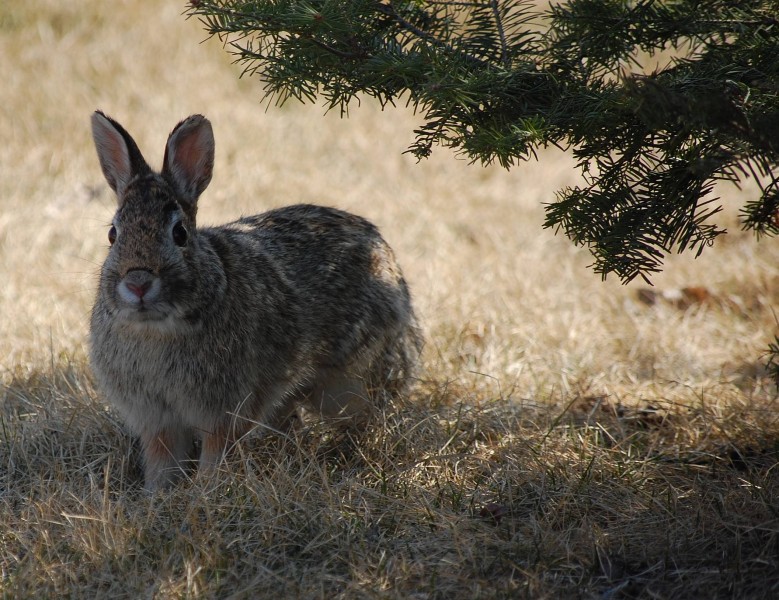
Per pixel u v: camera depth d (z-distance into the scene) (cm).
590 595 741
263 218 1107
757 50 829
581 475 925
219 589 752
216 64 2275
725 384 1184
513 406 1082
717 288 1530
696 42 908
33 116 1978
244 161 1912
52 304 1341
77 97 2055
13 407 1075
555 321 1376
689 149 802
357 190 1848
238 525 830
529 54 880
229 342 946
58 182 1770
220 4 845
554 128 827
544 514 858
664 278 1562
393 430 1020
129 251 870
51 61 2159
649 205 840
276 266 1029
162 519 852
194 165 975
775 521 804
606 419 1085
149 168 956
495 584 752
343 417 1079
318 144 2036
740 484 891
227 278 952
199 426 976
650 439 1030
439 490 899
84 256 1498
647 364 1275
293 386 1045
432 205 1822
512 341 1316
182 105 2089
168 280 873
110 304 887
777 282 1531
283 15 806
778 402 1109
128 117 2002
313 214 1127
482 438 1030
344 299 1078
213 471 915
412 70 802
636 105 722
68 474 960
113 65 2184
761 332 1340
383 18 883
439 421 1038
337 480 951
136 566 781
